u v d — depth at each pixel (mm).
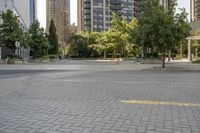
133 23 57656
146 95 9836
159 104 8133
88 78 16500
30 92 10727
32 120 6355
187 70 24078
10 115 6875
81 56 86500
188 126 5793
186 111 7215
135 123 6020
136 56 58375
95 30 128625
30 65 35875
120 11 130250
